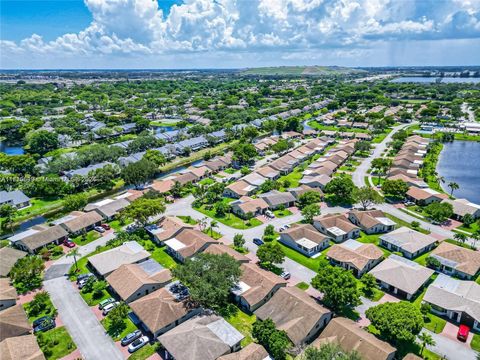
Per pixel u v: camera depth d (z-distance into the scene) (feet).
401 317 217.77
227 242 359.87
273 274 289.53
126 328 244.22
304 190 469.16
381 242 355.77
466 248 326.24
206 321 236.63
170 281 293.02
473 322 241.35
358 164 611.88
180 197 483.51
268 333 220.02
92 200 498.28
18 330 232.73
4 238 391.45
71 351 224.33
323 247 349.82
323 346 192.44
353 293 244.01
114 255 316.19
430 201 438.40
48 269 316.81
